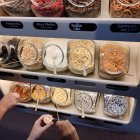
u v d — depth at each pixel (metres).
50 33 0.80
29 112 1.31
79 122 1.22
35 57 0.95
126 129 1.12
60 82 0.96
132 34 0.70
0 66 1.06
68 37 0.78
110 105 1.12
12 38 1.10
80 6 0.74
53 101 1.18
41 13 0.78
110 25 0.70
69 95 1.18
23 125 1.39
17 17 0.81
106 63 0.89
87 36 0.76
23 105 1.25
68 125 1.01
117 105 1.12
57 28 0.77
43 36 0.82
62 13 0.80
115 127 1.16
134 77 0.90
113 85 0.88
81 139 1.27
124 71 0.87
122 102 1.12
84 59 0.91
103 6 0.83
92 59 0.91
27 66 0.97
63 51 0.94
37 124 1.09
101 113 1.15
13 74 1.04
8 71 1.02
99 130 1.27
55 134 1.30
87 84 0.93
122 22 0.68
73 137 1.00
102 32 0.73
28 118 1.39
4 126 1.40
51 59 0.94
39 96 1.20
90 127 1.26
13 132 1.38
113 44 0.95
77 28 0.75
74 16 0.77
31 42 0.99
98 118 1.13
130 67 0.97
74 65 0.91
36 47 0.97
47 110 1.23
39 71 0.99
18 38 1.09
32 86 1.25
